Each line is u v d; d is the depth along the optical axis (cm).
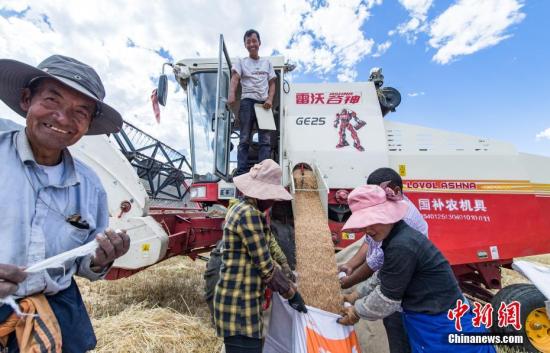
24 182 96
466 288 354
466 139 354
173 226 347
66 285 106
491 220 327
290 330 220
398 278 152
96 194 120
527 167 336
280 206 323
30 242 94
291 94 388
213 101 381
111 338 242
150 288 386
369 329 253
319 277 223
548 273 215
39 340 92
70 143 104
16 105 107
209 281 269
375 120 368
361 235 335
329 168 353
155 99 352
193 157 384
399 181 192
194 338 259
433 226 332
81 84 98
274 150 411
